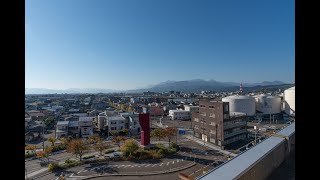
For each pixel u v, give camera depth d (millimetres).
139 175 17062
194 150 24469
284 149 14016
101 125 36938
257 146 12609
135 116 37000
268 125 41125
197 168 18625
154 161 20531
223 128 26094
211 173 8812
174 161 20469
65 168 18953
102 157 21594
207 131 28781
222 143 25984
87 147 24406
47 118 43906
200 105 30516
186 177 9109
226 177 8367
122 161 20594
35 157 22484
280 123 43719
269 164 11555
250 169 9570
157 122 47125
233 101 49094
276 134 15125
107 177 16766
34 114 48344
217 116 27125
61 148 25219
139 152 21922
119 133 34219
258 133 32906
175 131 28094
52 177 17172
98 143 27328
